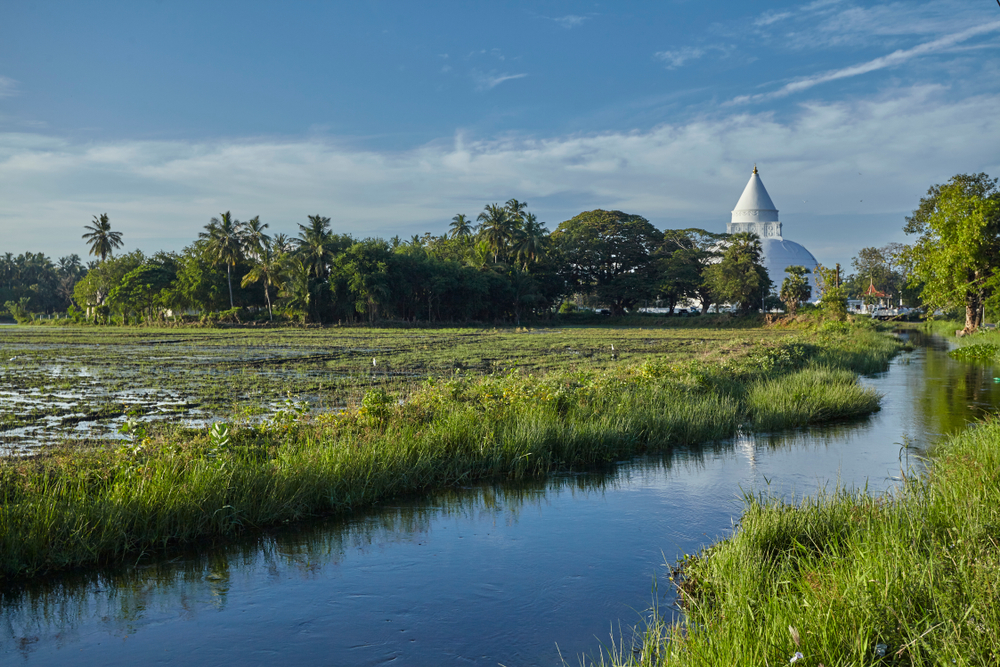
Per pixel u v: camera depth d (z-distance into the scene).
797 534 6.33
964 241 38.19
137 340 48.47
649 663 4.20
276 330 66.81
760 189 153.25
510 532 7.73
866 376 23.66
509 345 41.38
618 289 93.00
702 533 7.66
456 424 11.00
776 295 91.38
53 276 153.50
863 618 4.04
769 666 3.74
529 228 87.00
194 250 84.44
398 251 82.00
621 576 6.43
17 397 17.42
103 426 13.11
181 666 4.91
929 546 5.23
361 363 28.28
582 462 11.10
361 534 7.69
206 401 16.72
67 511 6.90
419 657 4.98
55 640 5.30
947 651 3.54
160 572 6.62
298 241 75.88
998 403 17.11
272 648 5.15
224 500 7.76
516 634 5.30
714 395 15.57
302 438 10.43
